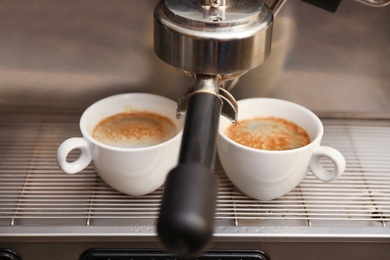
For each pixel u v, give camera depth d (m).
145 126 0.61
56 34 0.65
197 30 0.46
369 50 0.67
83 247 0.55
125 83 0.68
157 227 0.30
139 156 0.54
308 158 0.56
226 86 0.68
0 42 0.65
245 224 0.55
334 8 0.62
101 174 0.58
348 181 0.62
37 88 0.68
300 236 0.54
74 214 0.57
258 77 0.68
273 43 0.66
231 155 0.56
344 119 0.71
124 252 0.55
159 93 0.69
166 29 0.47
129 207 0.58
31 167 0.63
